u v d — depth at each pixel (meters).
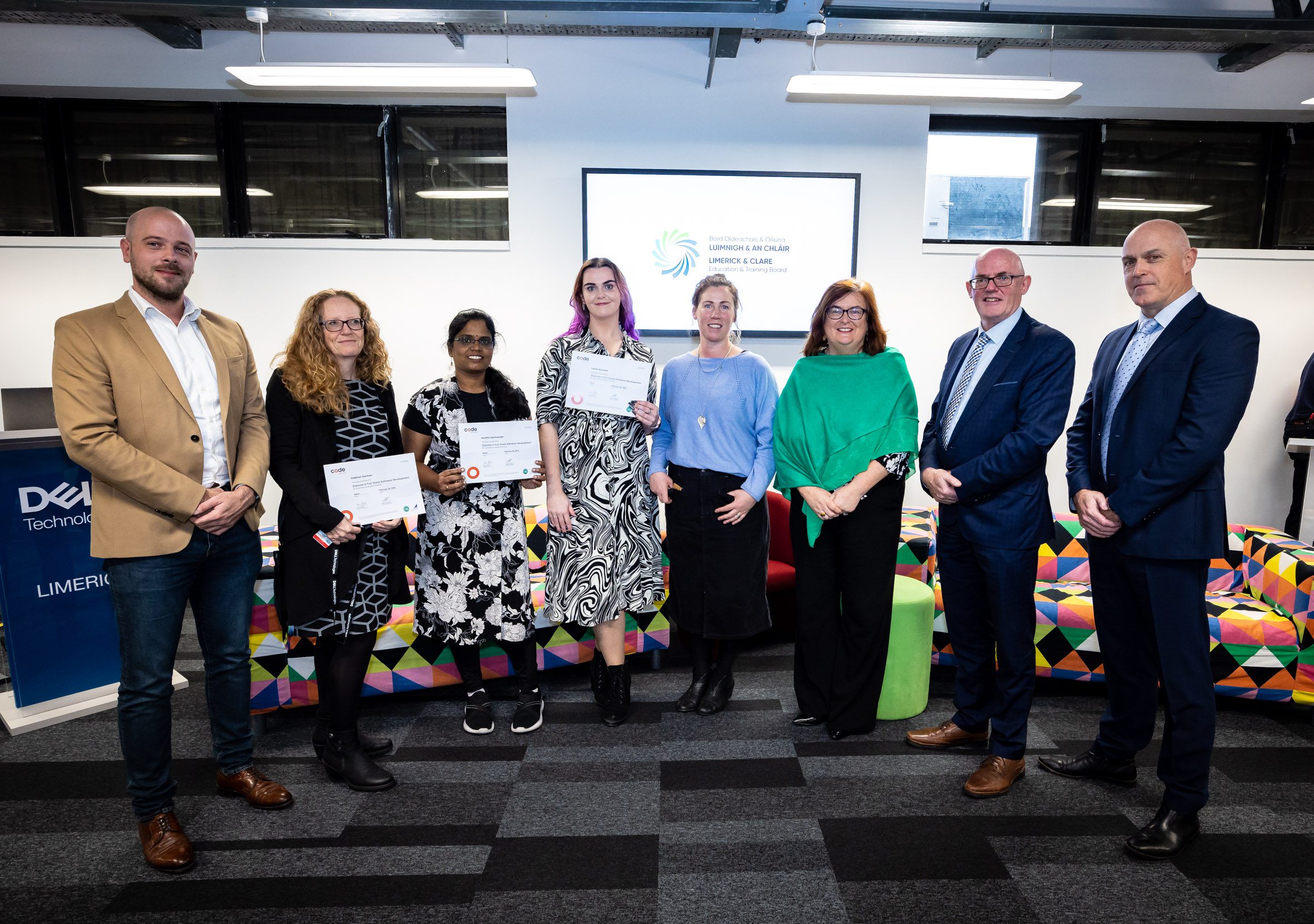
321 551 1.78
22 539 2.31
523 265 3.71
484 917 1.46
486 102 3.79
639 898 1.52
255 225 3.82
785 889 1.54
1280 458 3.95
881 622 2.15
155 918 1.46
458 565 2.11
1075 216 3.96
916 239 3.78
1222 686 2.38
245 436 1.79
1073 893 1.53
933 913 1.47
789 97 3.64
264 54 3.51
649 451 2.40
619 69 3.59
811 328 2.30
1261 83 3.72
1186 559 1.62
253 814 1.83
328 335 1.80
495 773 2.03
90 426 1.49
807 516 2.20
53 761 2.12
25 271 3.59
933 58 3.67
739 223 3.67
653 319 3.71
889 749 2.16
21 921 1.46
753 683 2.66
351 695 1.92
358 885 1.56
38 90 3.57
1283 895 1.52
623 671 2.33
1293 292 3.85
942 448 2.04
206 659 1.81
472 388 2.13
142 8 2.75
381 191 3.84
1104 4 3.47
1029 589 1.89
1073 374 1.85
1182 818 1.67
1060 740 2.22
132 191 3.77
